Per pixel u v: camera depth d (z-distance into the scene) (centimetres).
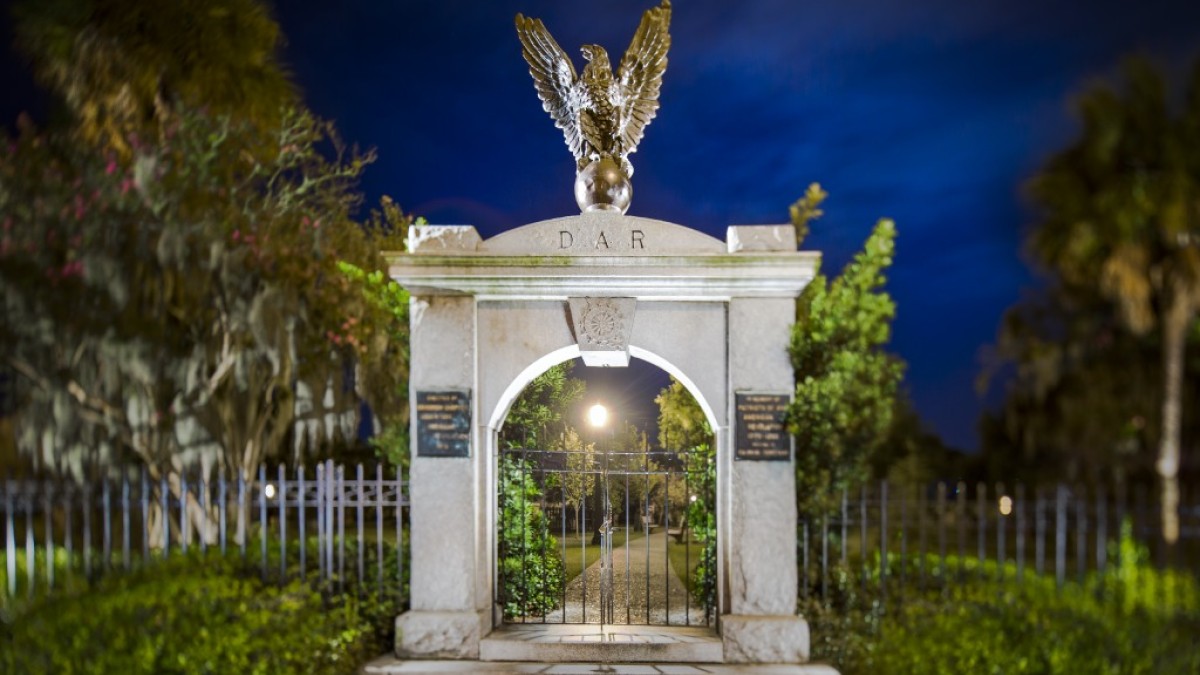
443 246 932
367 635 921
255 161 1616
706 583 1024
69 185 1462
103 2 1462
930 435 1375
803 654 880
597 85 995
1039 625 857
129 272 1443
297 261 1506
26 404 1455
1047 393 1312
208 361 1500
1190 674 798
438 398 924
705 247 923
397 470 955
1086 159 1249
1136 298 1205
